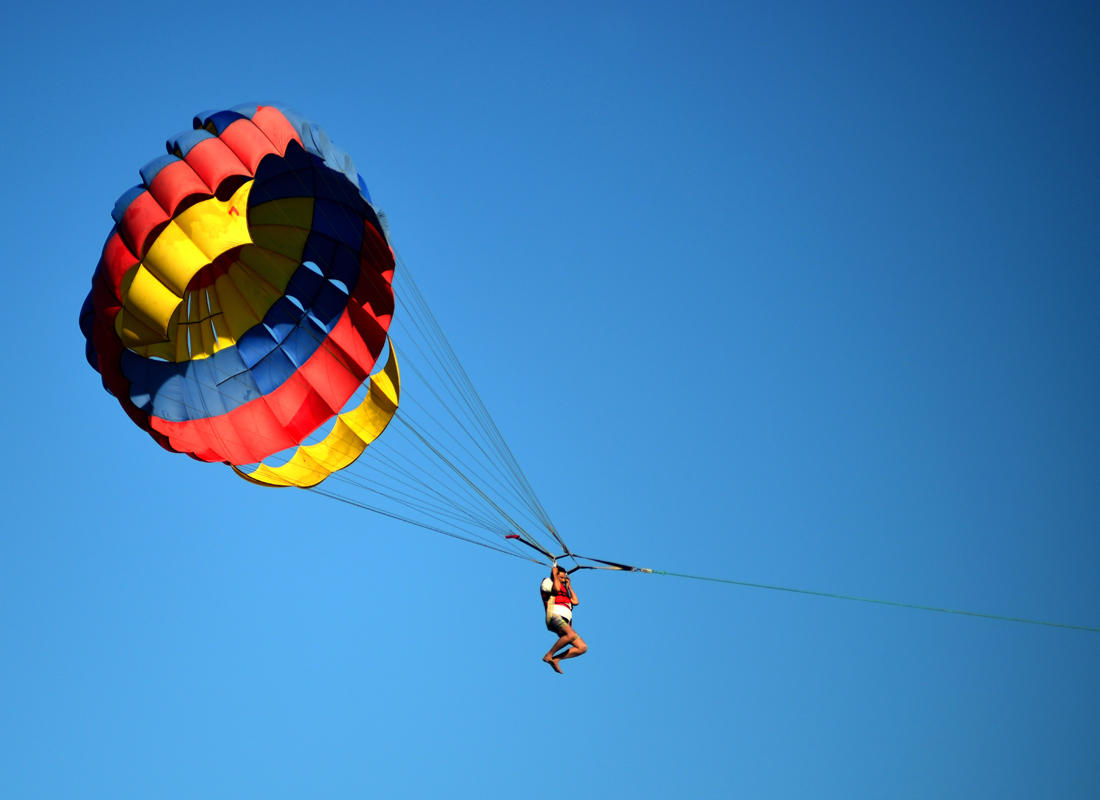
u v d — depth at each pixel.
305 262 42.91
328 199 40.97
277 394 43.00
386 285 41.94
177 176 36.09
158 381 41.00
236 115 37.69
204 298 42.78
